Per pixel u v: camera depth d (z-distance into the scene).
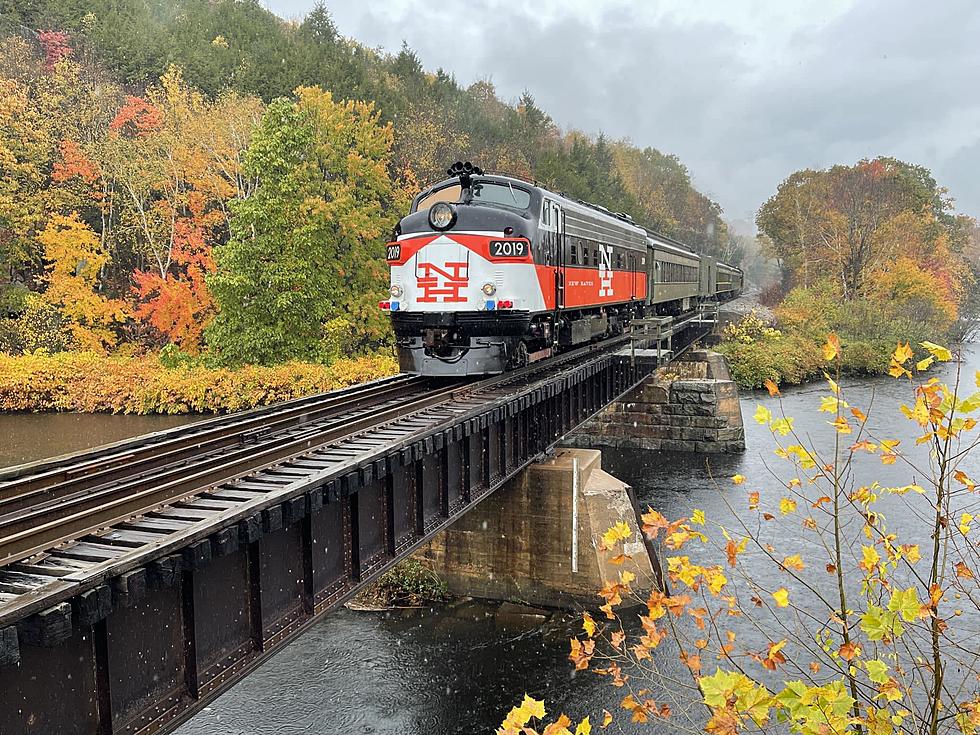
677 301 38.25
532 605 19.59
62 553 6.59
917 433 34.16
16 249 45.19
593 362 21.06
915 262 75.25
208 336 39.16
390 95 59.06
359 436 11.59
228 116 48.53
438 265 15.86
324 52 62.47
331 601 9.59
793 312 63.94
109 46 55.69
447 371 16.11
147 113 49.75
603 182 83.25
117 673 6.40
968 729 4.80
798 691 4.57
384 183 46.69
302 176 40.09
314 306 39.22
